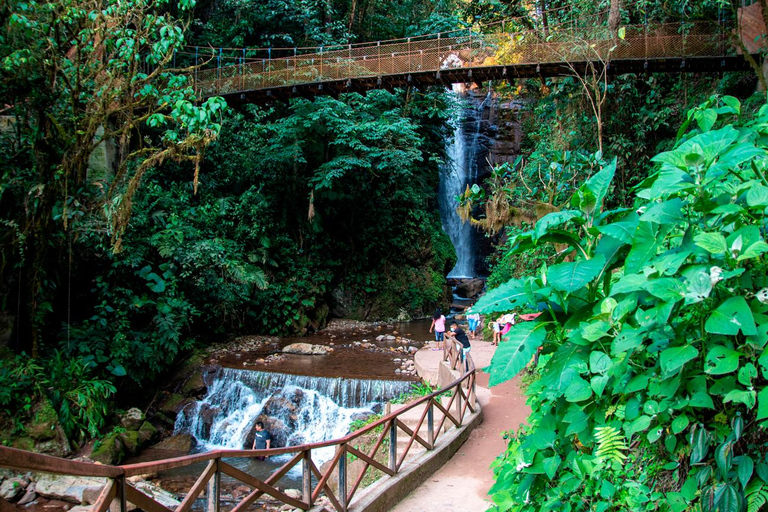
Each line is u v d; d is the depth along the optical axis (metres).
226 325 15.54
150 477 8.48
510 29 17.58
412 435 5.99
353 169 18.69
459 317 20.33
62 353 10.09
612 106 13.38
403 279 20.81
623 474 2.72
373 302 19.98
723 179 2.92
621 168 12.89
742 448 2.33
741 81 11.99
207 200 16.34
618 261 2.91
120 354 10.81
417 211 21.59
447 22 21.14
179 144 8.88
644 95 13.83
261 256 16.55
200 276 13.93
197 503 7.48
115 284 12.16
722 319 2.19
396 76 14.16
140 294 12.73
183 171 16.48
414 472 5.71
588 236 3.03
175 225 13.98
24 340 9.98
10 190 9.61
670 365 2.24
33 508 7.01
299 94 14.98
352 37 20.48
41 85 9.32
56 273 10.67
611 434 2.68
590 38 12.44
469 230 26.19
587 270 2.68
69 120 9.85
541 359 3.50
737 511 2.20
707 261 2.40
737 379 2.33
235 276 14.70
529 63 12.88
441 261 22.52
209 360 13.30
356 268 19.86
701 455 2.34
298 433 10.76
